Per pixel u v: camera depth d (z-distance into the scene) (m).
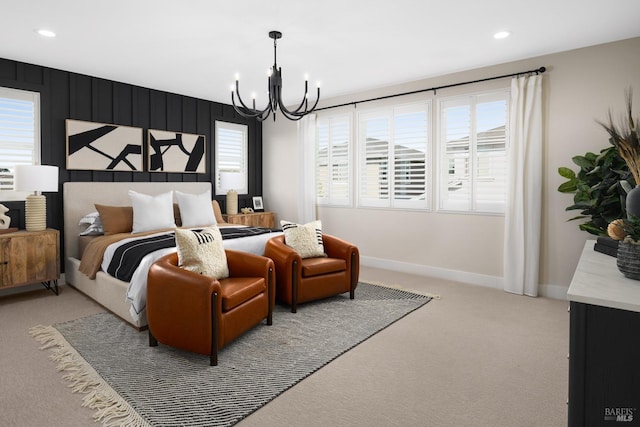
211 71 4.37
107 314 3.39
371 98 5.25
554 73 3.86
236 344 2.79
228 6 2.81
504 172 4.23
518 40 3.51
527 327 3.13
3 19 3.01
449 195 4.64
